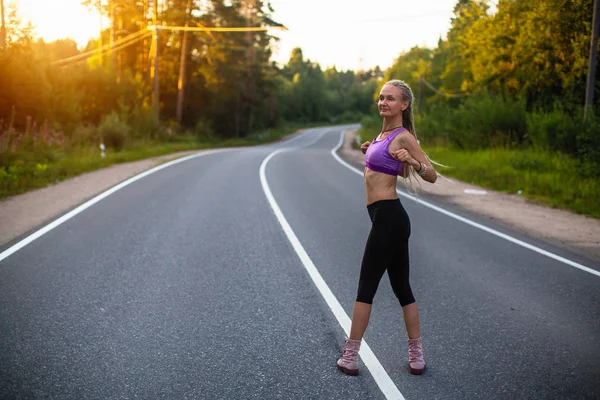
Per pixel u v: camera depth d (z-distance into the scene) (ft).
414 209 34.17
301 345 12.51
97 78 101.45
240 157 75.56
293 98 353.72
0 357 11.39
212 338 12.80
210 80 165.07
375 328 13.74
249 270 18.83
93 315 14.06
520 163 55.36
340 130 292.20
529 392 10.50
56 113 79.05
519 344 12.93
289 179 48.42
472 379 11.03
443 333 13.57
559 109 71.10
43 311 14.23
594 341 13.21
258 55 211.41
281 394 10.17
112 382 10.45
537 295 16.89
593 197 37.55
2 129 60.39
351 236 24.98
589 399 10.27
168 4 143.43
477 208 35.24
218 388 10.34
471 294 16.89
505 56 96.12
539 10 84.48
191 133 139.95
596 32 55.98
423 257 21.66
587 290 17.52
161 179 44.29
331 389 10.43
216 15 150.00
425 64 228.43
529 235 26.73
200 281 17.38
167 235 23.88
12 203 30.96
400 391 10.44
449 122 93.09
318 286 17.15
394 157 10.48
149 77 151.64
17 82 69.97
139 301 15.28
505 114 78.28
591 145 48.06
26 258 19.38
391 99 10.92
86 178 43.75
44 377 10.56
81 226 25.04
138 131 101.65
